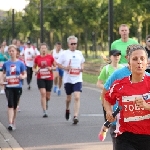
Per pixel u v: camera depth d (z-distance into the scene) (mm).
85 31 63906
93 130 14227
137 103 6871
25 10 80938
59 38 83625
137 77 6887
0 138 13156
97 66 47875
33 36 90750
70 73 15531
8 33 97062
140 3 41500
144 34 55562
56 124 15430
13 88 14406
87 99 22266
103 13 54250
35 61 17719
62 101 21688
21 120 16312
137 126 6926
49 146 12047
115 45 13539
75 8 60750
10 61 14430
